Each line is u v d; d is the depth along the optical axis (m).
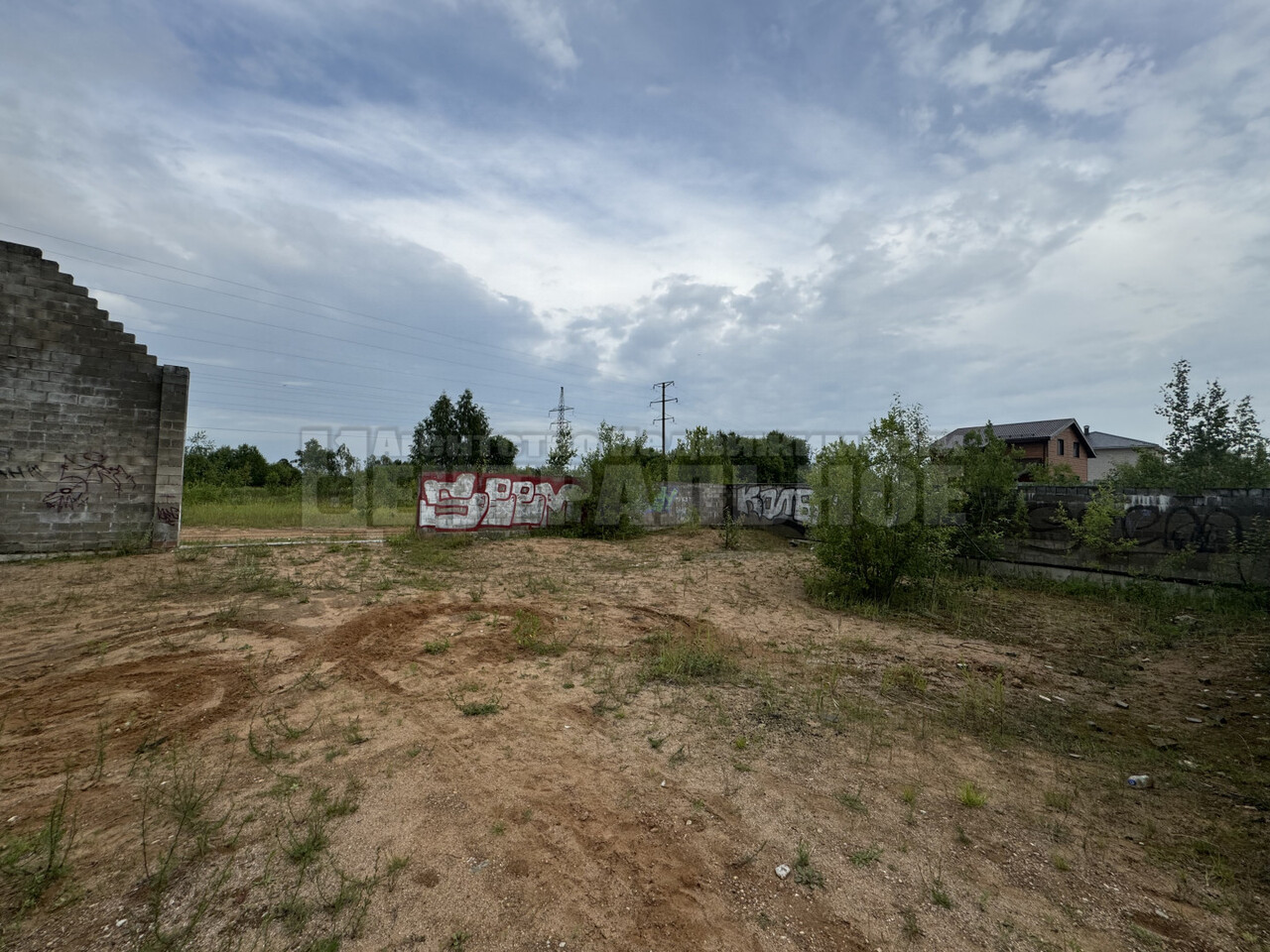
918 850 2.84
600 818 3.00
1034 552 10.66
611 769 3.51
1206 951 2.27
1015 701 5.01
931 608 8.32
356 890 2.39
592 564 11.24
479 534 14.57
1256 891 2.65
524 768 3.48
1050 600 9.16
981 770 3.72
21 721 3.85
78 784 3.11
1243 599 8.12
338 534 14.03
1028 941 2.28
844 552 8.82
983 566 11.22
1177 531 9.01
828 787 3.38
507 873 2.56
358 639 5.76
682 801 3.18
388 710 4.22
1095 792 3.51
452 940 2.17
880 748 3.94
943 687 5.27
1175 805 3.39
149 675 4.65
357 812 2.95
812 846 2.82
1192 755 4.08
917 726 4.34
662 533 16.64
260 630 5.88
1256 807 3.38
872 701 4.80
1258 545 8.19
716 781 3.40
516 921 2.28
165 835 2.71
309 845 2.64
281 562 9.41
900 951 2.20
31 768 3.27
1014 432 32.09
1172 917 2.46
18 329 9.14
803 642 6.53
